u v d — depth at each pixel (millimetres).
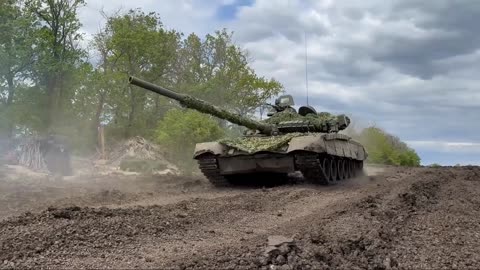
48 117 33844
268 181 20031
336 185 18219
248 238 8555
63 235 8180
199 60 48094
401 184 16609
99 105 39438
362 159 23078
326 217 10328
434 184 17250
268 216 11078
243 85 46156
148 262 7035
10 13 31875
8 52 30984
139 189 17797
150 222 9578
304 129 19438
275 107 21234
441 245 8320
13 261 6898
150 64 42719
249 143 17688
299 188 16547
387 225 9562
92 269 6676
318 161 17250
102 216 9867
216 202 12953
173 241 8383
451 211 11734
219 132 30812
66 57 34219
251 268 6559
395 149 47469
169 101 44375
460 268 7047
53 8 33375
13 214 11273
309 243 7836
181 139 30078
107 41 41094
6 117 31719
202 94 44656
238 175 19141
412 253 7777
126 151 33094
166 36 43156
